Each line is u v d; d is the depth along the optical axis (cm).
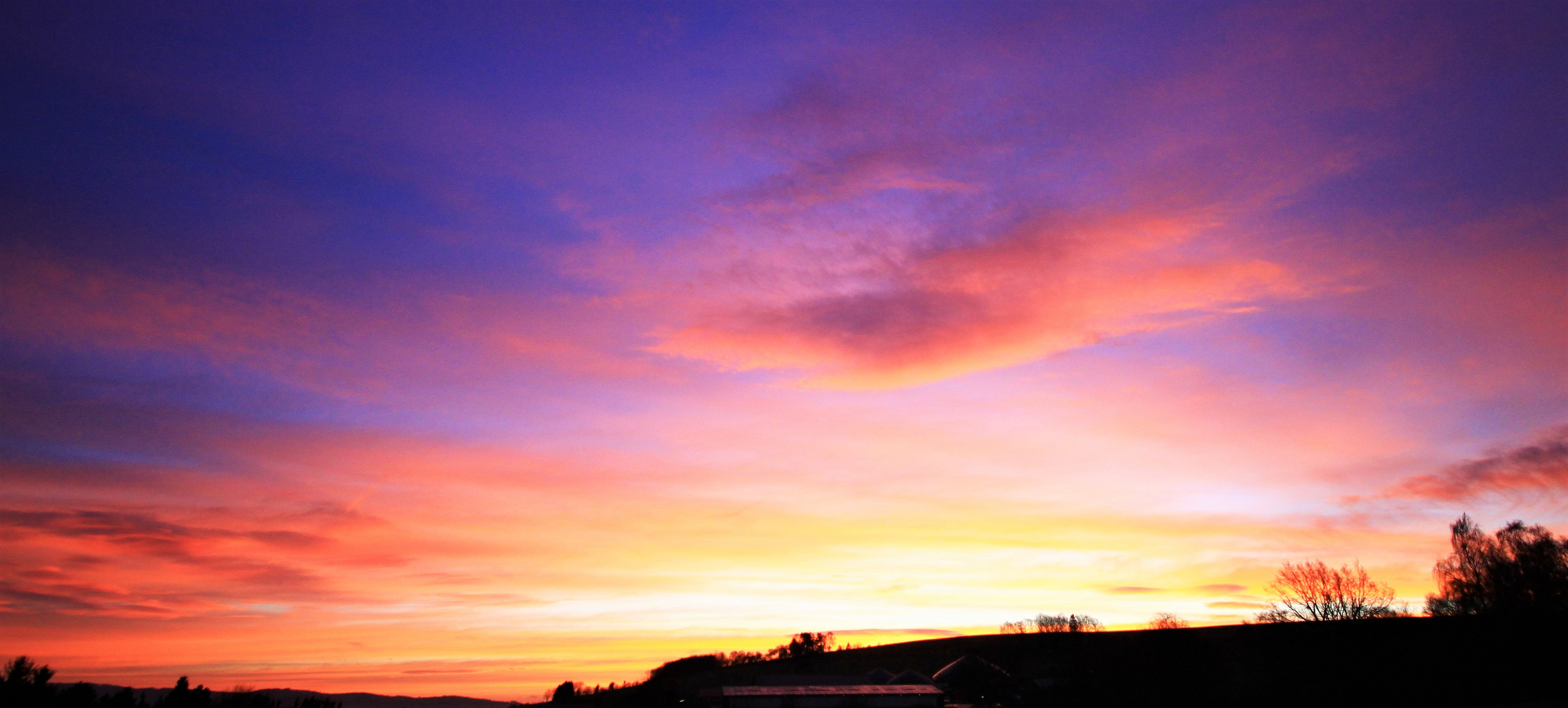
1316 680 8188
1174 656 9525
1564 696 6762
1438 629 7756
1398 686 7525
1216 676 9275
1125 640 10119
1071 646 12800
